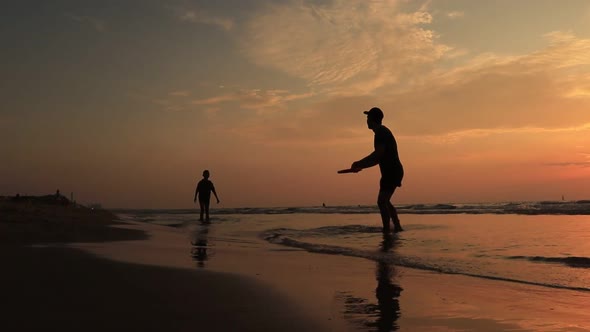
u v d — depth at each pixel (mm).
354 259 5258
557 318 2781
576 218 10930
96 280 3549
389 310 2908
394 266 4719
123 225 10922
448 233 7754
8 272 3787
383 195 8250
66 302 2857
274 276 4051
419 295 3361
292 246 6754
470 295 3367
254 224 12398
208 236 8695
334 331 2447
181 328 2396
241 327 2461
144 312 2686
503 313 2867
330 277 4059
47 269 3941
